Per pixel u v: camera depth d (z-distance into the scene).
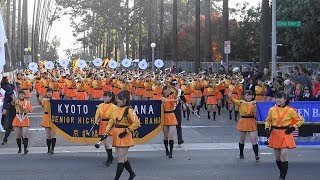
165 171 11.47
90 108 14.05
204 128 19.45
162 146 15.23
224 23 35.91
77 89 27.25
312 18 33.50
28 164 12.38
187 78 25.53
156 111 13.88
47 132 13.96
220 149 14.61
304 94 17.80
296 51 35.72
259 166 12.04
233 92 22.61
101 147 15.00
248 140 16.14
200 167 11.93
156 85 25.31
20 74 33.41
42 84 28.28
